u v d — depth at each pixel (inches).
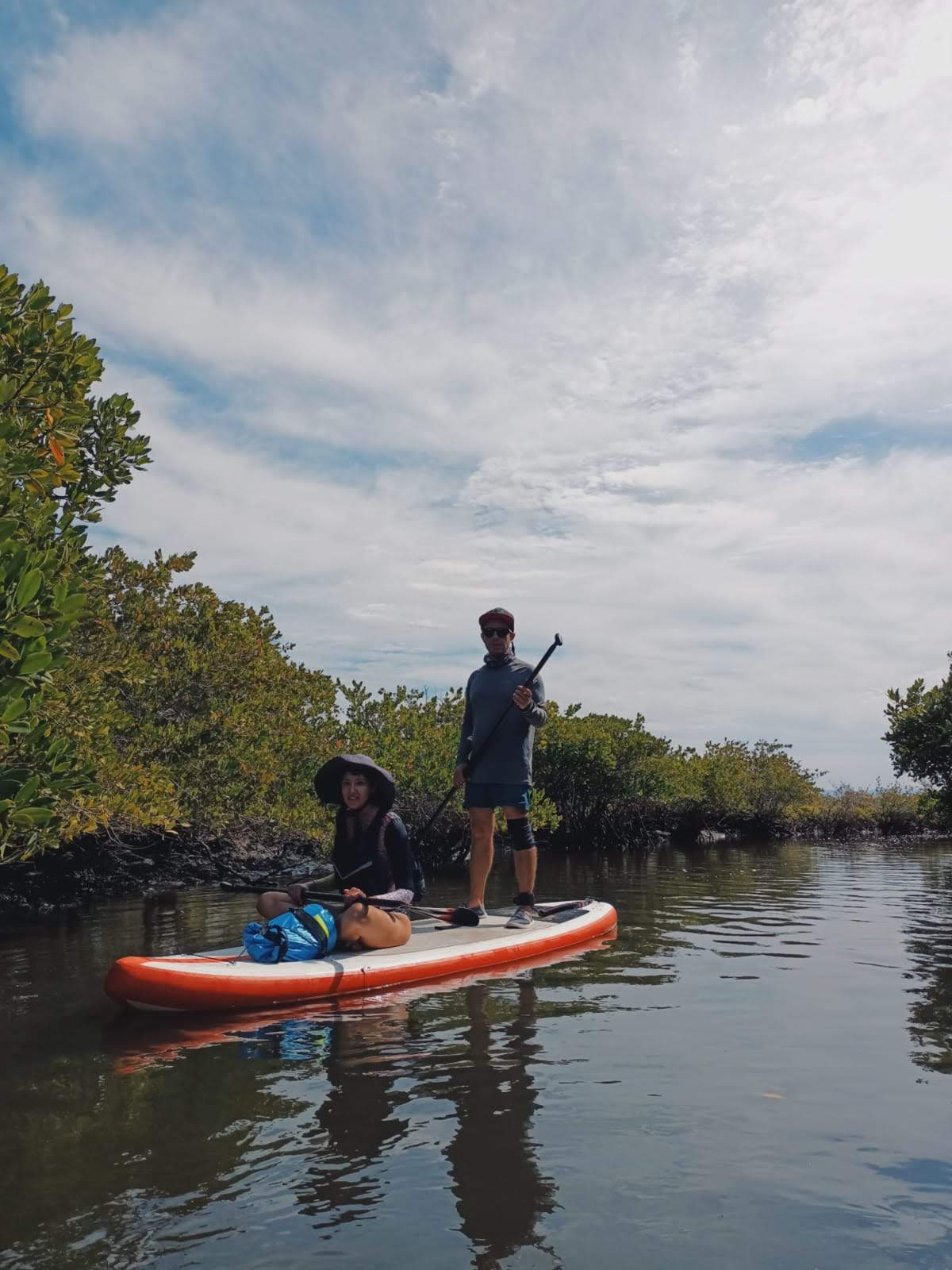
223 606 474.6
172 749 399.5
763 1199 83.0
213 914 303.4
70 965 204.4
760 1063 123.9
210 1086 114.4
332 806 471.5
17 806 148.7
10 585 134.9
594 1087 113.3
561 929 224.8
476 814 238.7
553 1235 76.2
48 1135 98.3
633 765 842.2
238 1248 74.0
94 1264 71.4
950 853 695.7
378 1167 89.6
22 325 212.4
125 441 270.8
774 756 1069.8
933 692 598.2
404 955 183.2
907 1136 98.1
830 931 251.8
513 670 241.0
